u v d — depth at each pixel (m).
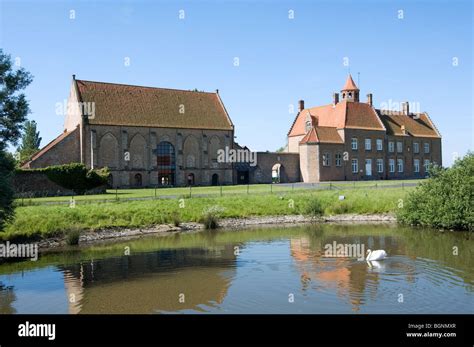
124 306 16.53
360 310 15.31
